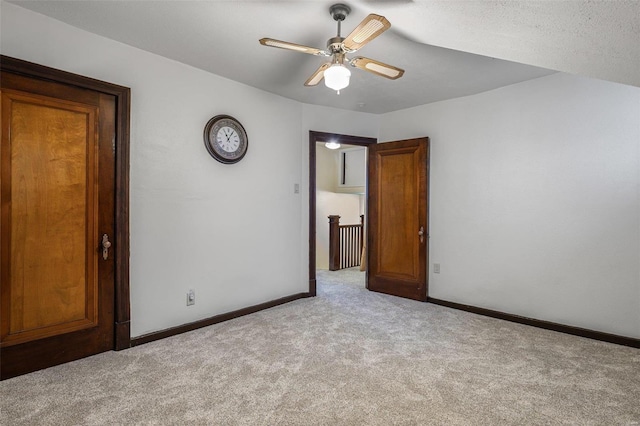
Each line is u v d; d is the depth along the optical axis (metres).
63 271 2.37
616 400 1.96
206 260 3.18
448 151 3.95
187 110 3.01
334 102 4.10
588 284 2.98
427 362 2.44
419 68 3.02
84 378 2.17
